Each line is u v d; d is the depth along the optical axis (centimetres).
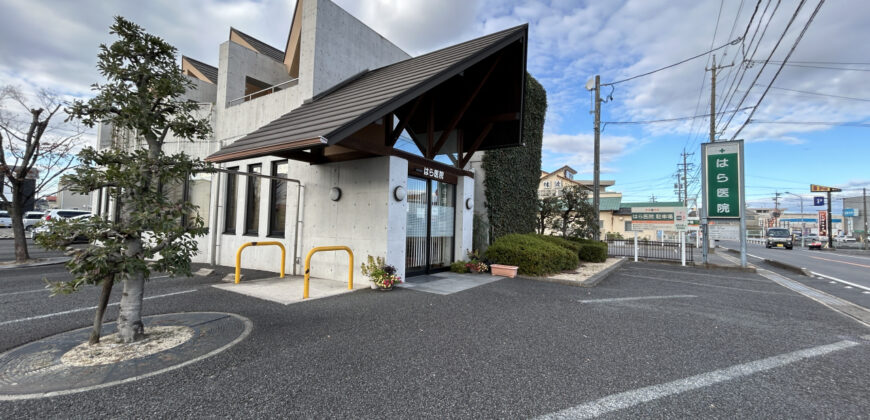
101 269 289
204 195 935
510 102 851
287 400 229
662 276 920
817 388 268
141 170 312
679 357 325
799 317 491
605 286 716
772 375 290
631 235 3222
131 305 328
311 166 731
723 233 4631
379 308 470
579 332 391
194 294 527
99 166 339
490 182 1041
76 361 282
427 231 764
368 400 232
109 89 329
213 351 308
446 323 410
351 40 852
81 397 227
